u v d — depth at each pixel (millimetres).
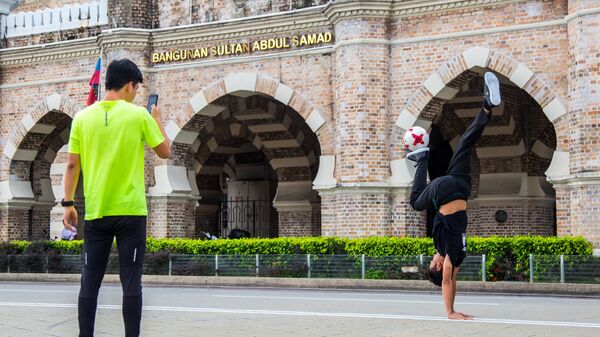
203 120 27000
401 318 11766
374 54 23609
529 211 27062
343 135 23734
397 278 20953
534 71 22203
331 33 24688
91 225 7477
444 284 10703
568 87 21609
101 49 27688
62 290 19953
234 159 35500
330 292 19562
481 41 22859
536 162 27203
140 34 27031
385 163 23547
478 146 27391
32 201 30156
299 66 25156
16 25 30062
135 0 27281
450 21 23188
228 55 26203
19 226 30016
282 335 9984
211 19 26531
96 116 7512
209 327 10812
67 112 28828
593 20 20859
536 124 27031
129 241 7461
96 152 7453
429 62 23391
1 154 29984
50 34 29359
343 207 23641
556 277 19531
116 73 7746
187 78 26781
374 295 18297
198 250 24312
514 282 19281
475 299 17000
